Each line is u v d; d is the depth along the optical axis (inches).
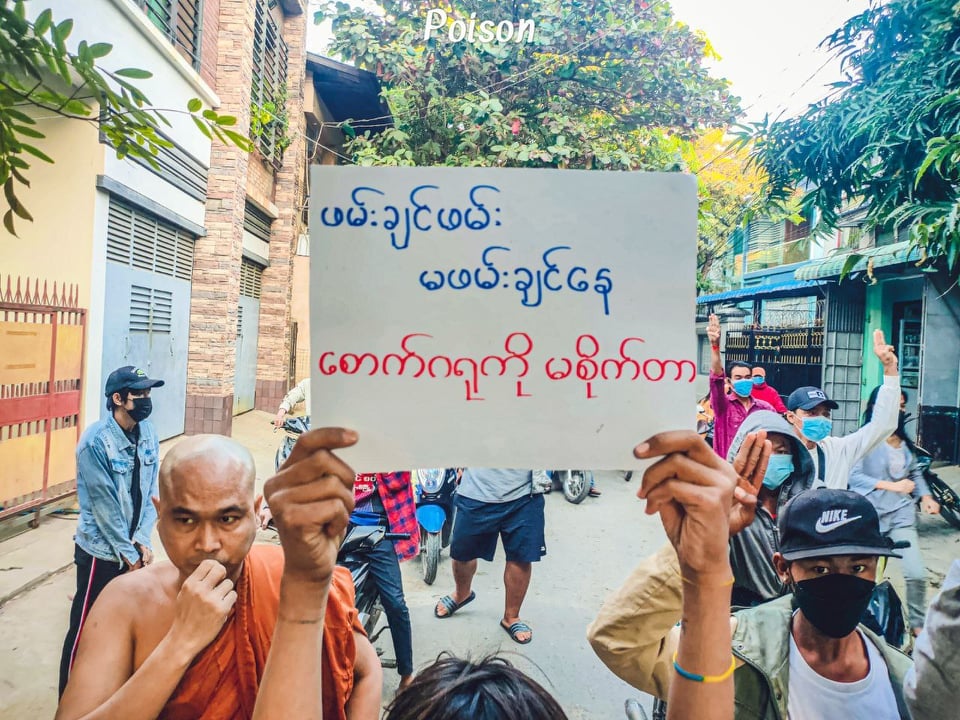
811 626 63.9
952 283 274.1
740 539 93.4
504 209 51.3
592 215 51.6
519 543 152.8
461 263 51.0
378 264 50.4
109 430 120.0
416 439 50.1
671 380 51.3
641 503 290.7
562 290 51.3
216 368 365.4
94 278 247.8
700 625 44.1
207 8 343.0
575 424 51.0
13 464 202.7
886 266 322.7
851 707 61.9
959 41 163.2
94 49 67.6
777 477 111.3
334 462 43.1
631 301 51.6
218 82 363.3
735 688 60.9
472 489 156.8
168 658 48.3
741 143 207.8
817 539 61.4
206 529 53.4
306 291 563.5
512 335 51.1
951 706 58.2
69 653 114.0
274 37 457.7
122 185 265.3
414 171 50.9
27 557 183.5
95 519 116.8
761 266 606.9
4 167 68.4
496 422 50.6
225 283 366.9
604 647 62.3
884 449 149.8
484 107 343.3
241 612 54.5
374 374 50.0
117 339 277.7
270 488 42.9
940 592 61.2
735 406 192.7
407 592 183.3
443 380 50.6
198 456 54.7
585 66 370.9
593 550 221.5
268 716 40.4
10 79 67.4
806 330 426.3
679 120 374.9
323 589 42.9
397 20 371.2
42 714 116.4
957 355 311.0
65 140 233.8
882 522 147.9
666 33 370.0
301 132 515.2
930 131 162.4
